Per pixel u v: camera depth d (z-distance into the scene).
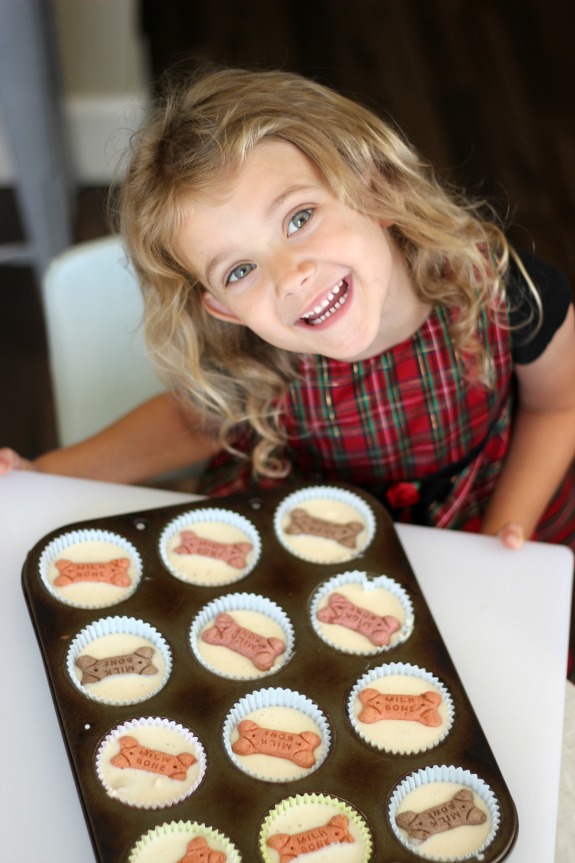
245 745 0.87
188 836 0.83
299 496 1.03
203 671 0.91
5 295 2.16
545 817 0.85
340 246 0.97
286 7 2.77
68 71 2.30
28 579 0.96
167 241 1.01
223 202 0.96
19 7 1.67
